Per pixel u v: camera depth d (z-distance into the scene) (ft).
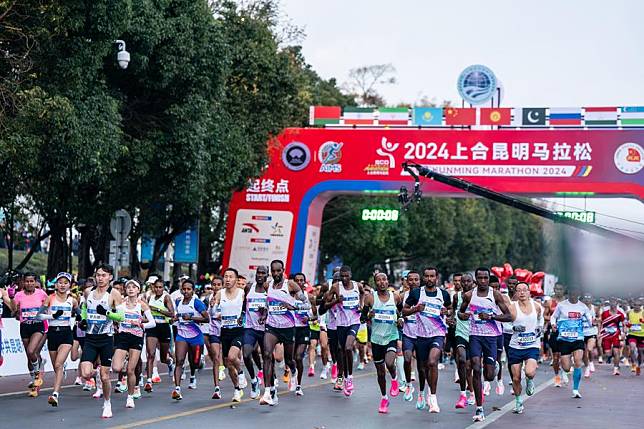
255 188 149.89
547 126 140.56
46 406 55.98
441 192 142.61
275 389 58.44
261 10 135.54
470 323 55.31
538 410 60.44
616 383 86.69
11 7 75.51
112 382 71.77
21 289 66.85
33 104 76.69
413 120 144.87
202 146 102.94
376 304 56.49
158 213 122.21
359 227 198.49
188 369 87.30
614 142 139.23
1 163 85.81
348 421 51.47
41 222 134.62
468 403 63.10
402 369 67.82
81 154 83.30
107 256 121.60
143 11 93.97
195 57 100.53
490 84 146.61
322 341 81.35
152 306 66.59
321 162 147.64
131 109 102.17
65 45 83.05
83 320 52.47
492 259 339.57
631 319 101.40
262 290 58.18
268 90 126.00
